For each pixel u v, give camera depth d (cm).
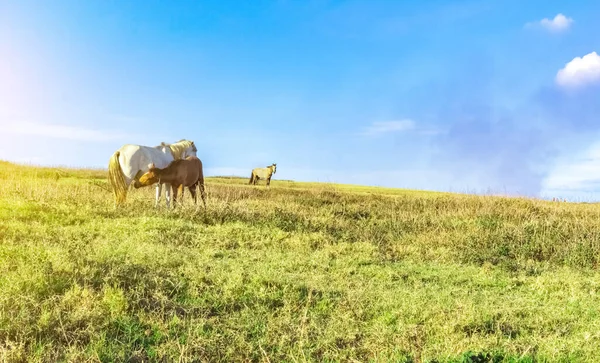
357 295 687
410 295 707
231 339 513
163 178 1353
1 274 605
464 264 1035
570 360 482
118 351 451
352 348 509
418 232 1387
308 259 926
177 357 453
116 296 546
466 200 1909
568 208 1784
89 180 2055
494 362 462
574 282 851
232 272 742
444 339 534
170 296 620
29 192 1462
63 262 662
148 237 953
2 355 417
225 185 2323
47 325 478
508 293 790
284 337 520
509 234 1291
